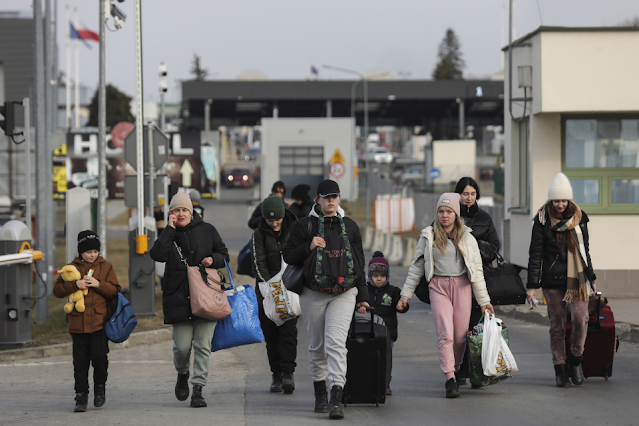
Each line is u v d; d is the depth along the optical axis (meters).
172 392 28.30
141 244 45.16
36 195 50.34
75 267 24.73
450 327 25.47
